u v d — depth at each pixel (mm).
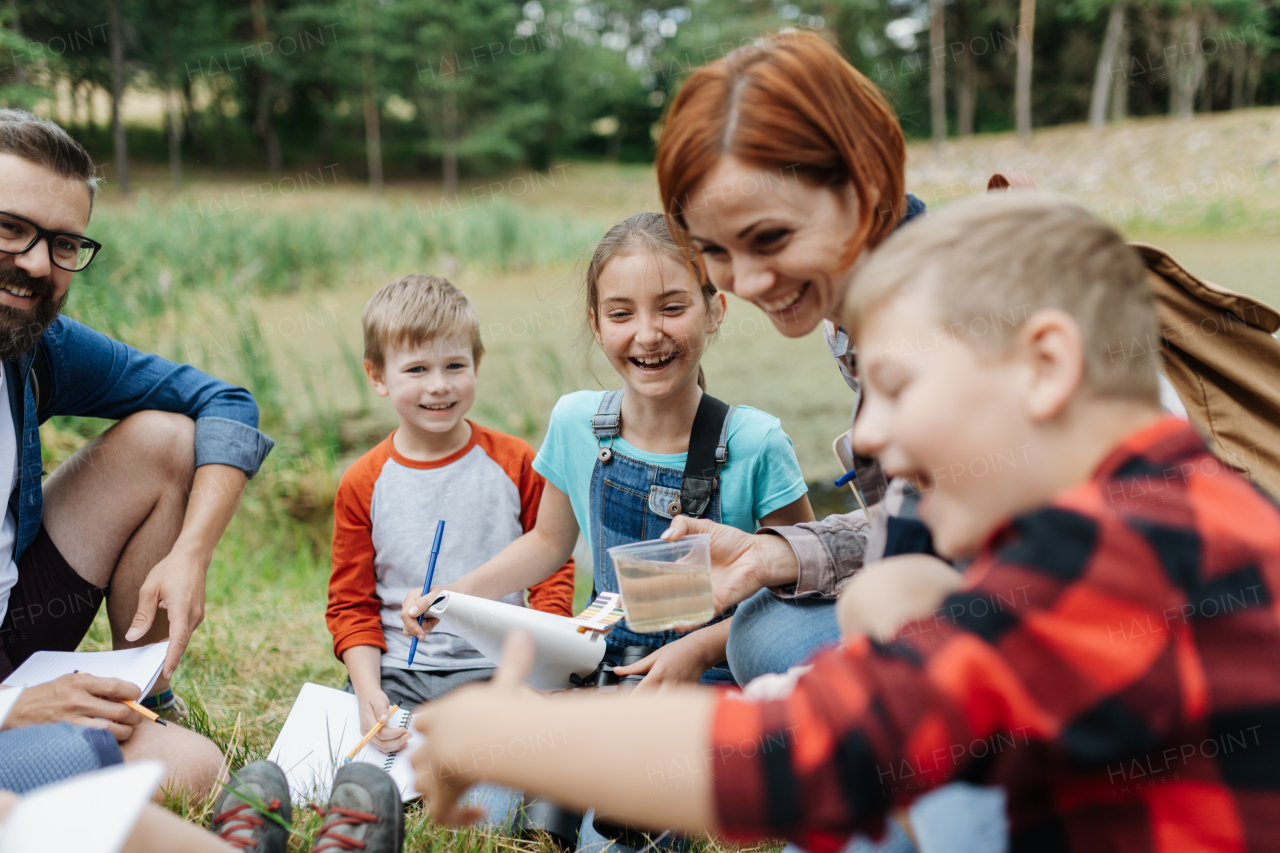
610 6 34188
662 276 1572
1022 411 684
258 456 1762
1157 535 630
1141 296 712
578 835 1377
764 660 1354
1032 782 724
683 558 1259
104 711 1346
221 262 7605
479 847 1332
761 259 1106
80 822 718
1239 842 646
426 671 1787
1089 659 617
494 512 1938
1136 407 705
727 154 1062
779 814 646
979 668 626
